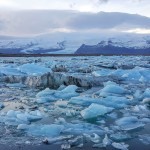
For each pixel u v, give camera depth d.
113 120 9.74
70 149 6.91
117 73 23.44
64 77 17.75
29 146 7.08
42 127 8.43
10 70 23.75
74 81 17.66
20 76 19.61
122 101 12.44
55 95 14.06
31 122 9.33
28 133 8.13
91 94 14.87
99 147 7.05
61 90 15.46
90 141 7.48
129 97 14.03
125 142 7.56
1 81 19.61
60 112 10.73
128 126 9.01
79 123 9.20
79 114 10.48
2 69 23.48
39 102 12.67
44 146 7.09
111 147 7.06
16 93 15.29
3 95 14.64
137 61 45.59
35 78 18.19
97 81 18.81
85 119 9.82
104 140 7.41
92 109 10.16
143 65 32.38
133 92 15.58
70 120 9.68
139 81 20.66
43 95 14.20
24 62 42.31
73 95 14.05
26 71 23.98
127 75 21.77
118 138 7.81
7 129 8.50
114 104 11.80
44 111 10.91
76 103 12.27
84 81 17.75
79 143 7.31
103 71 24.05
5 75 22.02
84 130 8.42
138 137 7.96
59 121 9.32
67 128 8.59
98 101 12.06
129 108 11.61
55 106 11.87
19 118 9.49
